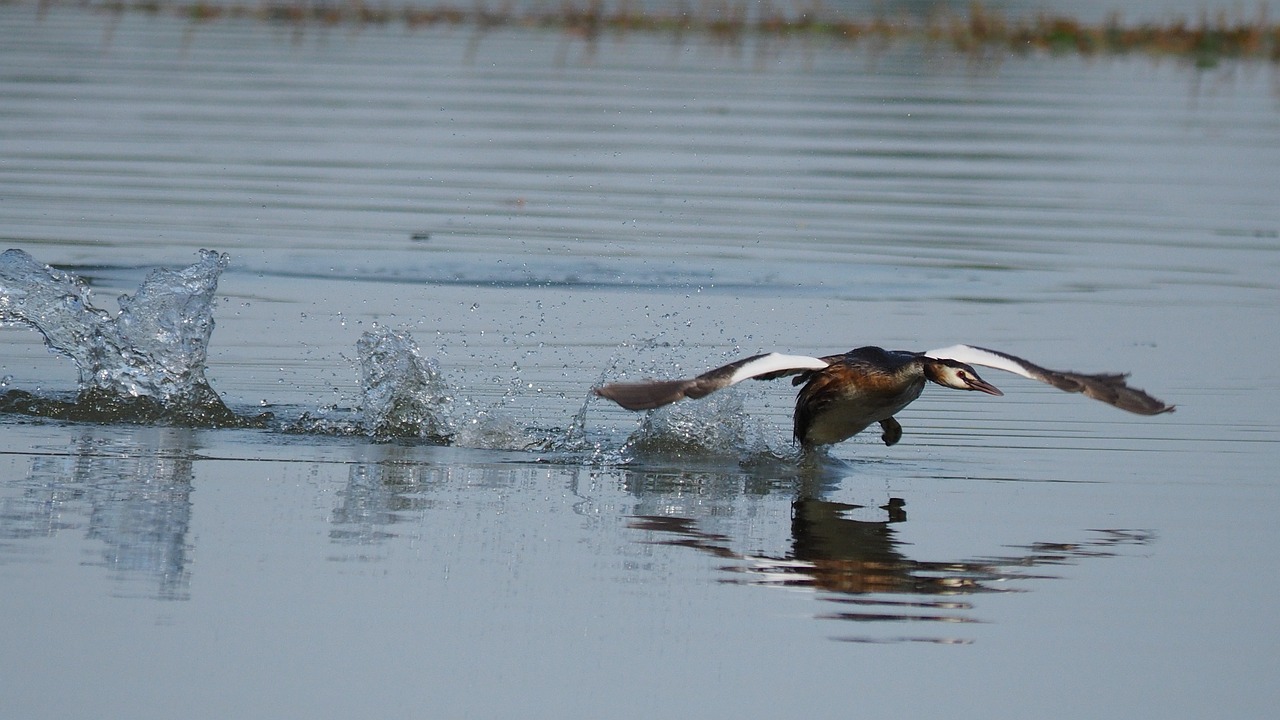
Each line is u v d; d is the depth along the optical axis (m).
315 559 10.17
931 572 10.27
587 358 16.70
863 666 8.73
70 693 8.10
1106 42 50.84
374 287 19.75
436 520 11.18
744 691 8.36
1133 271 21.91
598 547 10.65
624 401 10.80
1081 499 12.11
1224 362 17.09
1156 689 8.49
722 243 22.98
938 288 20.61
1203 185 28.78
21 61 39.91
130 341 14.28
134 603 9.28
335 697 8.19
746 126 33.94
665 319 18.58
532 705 8.12
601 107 35.78
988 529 11.26
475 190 26.38
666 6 57.59
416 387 14.02
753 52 47.75
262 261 20.83
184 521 10.87
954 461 13.37
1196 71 46.31
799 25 54.03
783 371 11.78
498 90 37.94
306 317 18.12
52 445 12.85
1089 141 33.44
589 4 56.28
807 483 12.59
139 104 34.03
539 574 10.03
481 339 17.41
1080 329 18.58
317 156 29.00
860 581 10.09
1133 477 12.80
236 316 18.05
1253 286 21.12
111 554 10.09
